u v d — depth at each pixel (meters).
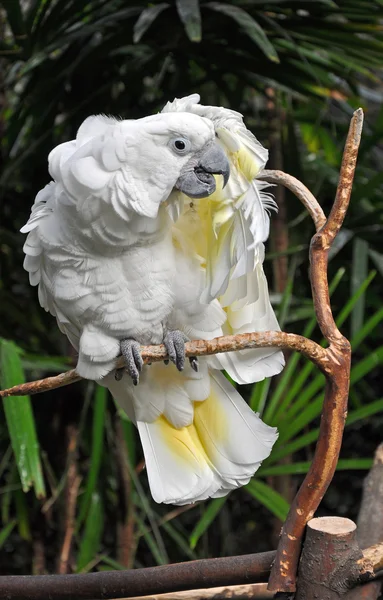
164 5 2.53
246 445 1.85
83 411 2.94
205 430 1.89
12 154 3.27
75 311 1.79
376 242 3.02
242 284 1.70
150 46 2.75
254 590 1.57
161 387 1.87
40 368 2.61
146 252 1.74
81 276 1.75
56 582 1.63
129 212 1.64
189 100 1.69
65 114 3.02
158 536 2.95
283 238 3.09
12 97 3.44
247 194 1.60
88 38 2.78
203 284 1.77
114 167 1.62
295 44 2.56
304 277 3.29
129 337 1.81
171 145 1.62
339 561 1.43
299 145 3.54
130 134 1.61
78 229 1.70
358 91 3.16
